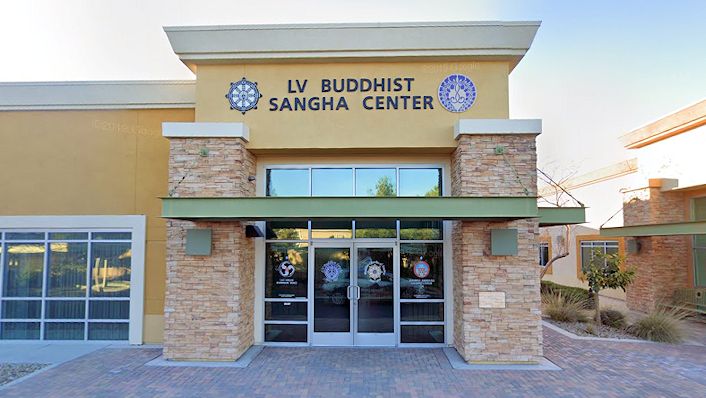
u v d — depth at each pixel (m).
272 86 10.97
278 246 11.52
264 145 10.81
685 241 15.76
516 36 10.59
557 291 17.55
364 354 10.40
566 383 8.36
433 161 11.44
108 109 11.90
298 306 11.34
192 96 11.74
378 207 8.89
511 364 9.56
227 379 8.66
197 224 10.22
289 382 8.48
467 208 8.81
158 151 11.80
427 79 10.88
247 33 10.71
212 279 10.08
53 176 11.90
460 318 10.23
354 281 11.34
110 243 11.83
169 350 9.95
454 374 8.93
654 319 11.93
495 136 10.09
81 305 11.77
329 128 10.82
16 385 8.30
